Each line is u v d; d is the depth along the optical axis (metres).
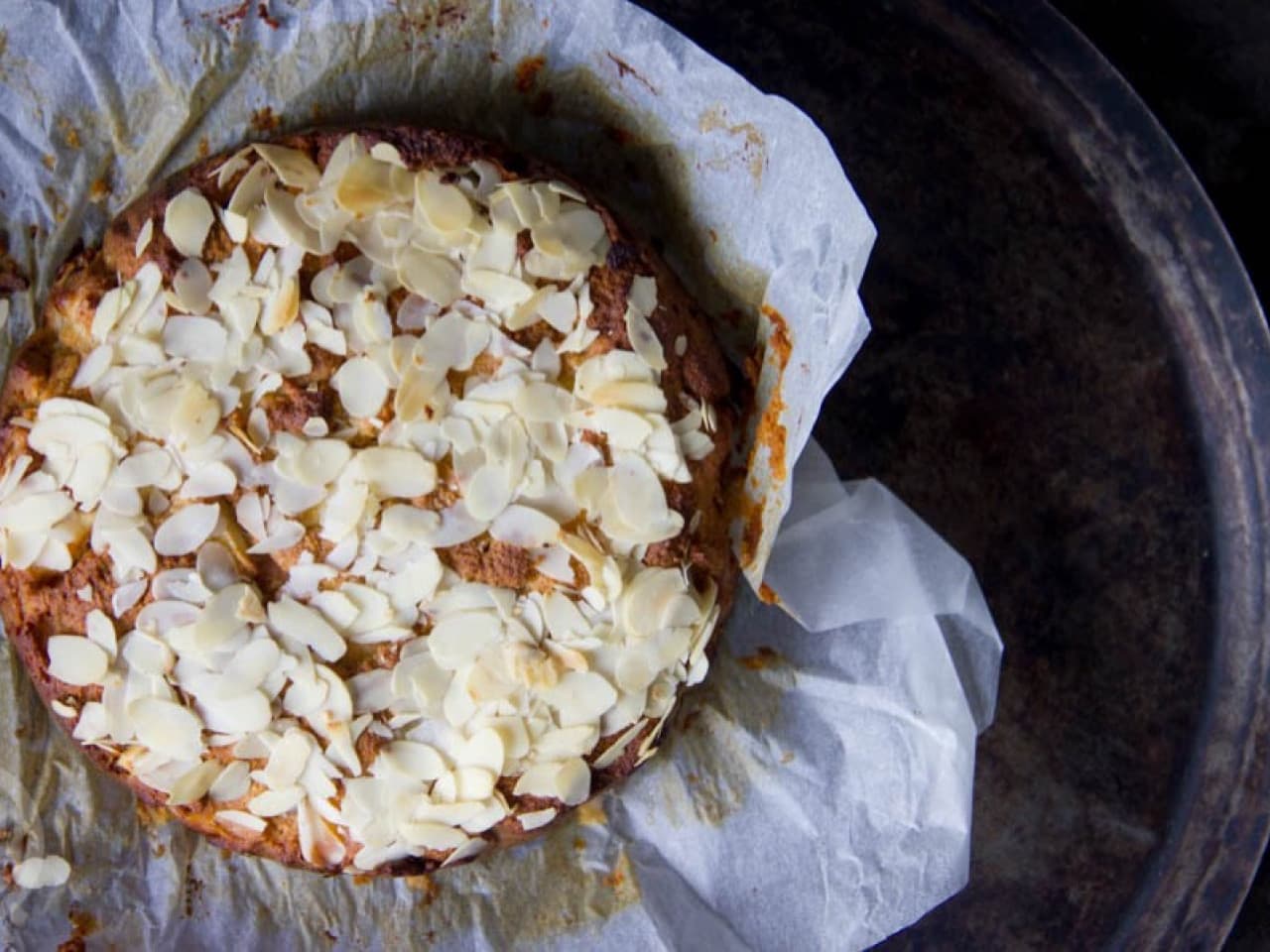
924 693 0.48
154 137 0.47
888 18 0.51
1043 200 0.51
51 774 0.47
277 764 0.43
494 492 0.43
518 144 0.49
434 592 0.43
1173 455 0.51
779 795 0.49
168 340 0.43
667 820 0.49
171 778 0.43
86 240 0.47
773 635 0.49
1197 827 0.51
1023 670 0.51
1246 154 0.57
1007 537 0.51
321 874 0.46
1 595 0.44
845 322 0.42
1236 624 0.51
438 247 0.43
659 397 0.44
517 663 0.43
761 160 0.45
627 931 0.48
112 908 0.47
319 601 0.43
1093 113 0.51
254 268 0.43
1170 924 0.51
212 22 0.45
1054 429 0.51
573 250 0.44
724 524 0.46
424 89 0.48
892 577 0.48
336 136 0.45
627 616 0.43
